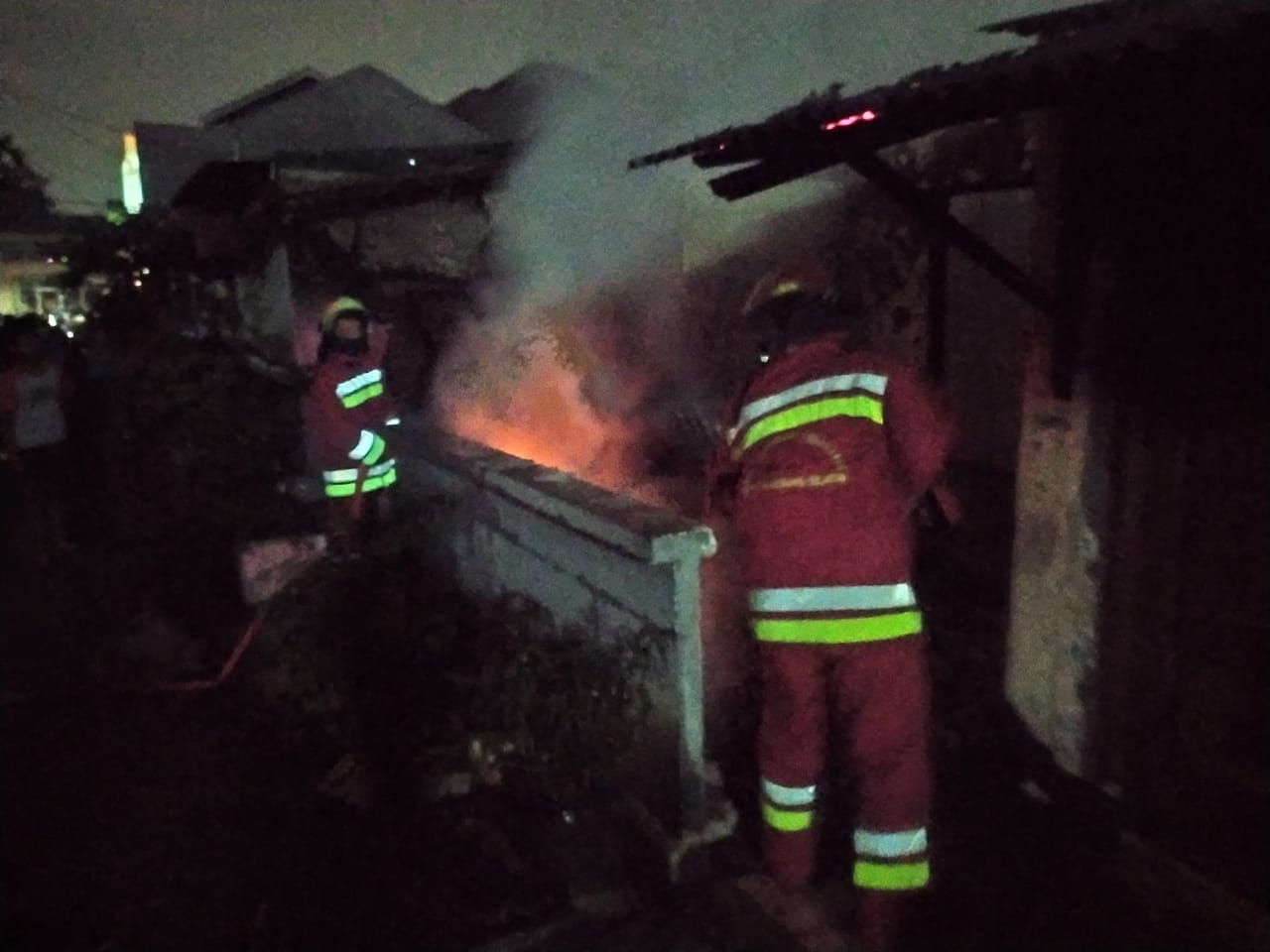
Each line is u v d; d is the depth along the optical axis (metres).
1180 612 3.54
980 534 5.51
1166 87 3.03
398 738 4.53
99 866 4.22
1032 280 3.90
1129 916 3.41
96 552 8.02
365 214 9.57
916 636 3.36
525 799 4.22
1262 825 3.34
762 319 3.59
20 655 6.39
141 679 5.94
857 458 3.34
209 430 8.10
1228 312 3.23
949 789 4.17
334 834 4.25
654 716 3.90
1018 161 4.90
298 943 3.64
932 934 3.42
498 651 4.50
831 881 3.73
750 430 3.53
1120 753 3.84
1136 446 3.62
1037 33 4.38
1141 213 3.47
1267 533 3.21
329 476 6.37
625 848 3.97
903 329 5.96
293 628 5.12
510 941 3.54
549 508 4.50
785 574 3.39
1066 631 4.00
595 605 4.30
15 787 4.86
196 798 4.67
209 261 12.15
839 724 3.48
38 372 8.63
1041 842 3.81
